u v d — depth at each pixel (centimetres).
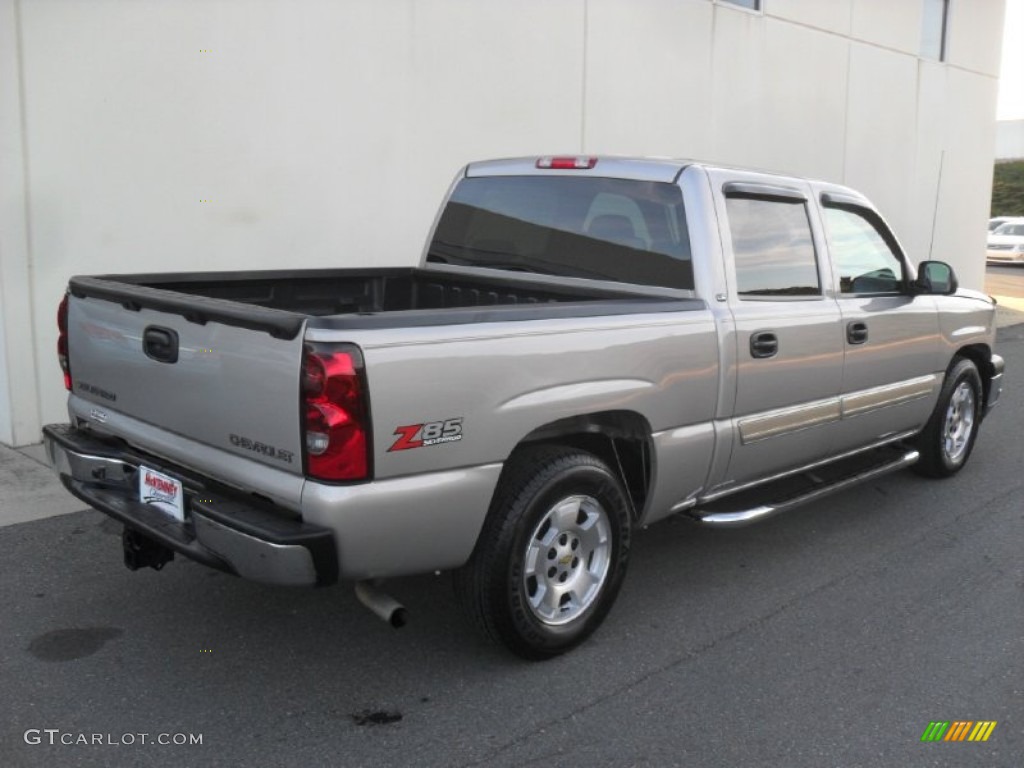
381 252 796
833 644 399
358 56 754
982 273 1641
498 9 838
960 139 1512
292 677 358
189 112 676
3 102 599
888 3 1304
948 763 316
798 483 579
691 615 423
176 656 371
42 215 625
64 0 612
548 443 377
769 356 435
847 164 1298
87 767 300
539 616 365
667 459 398
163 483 353
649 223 431
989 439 758
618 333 368
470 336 323
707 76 1057
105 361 377
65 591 425
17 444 639
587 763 310
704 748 321
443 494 319
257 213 721
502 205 499
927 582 468
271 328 301
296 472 304
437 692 350
